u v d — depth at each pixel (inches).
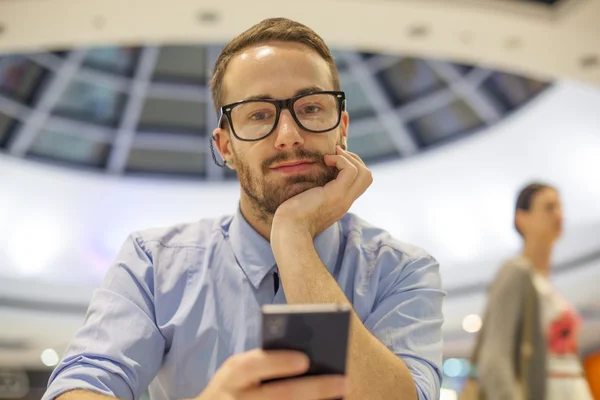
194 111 301.7
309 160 43.0
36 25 138.3
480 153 305.4
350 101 294.2
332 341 26.5
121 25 140.3
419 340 43.0
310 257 39.5
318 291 37.8
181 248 47.5
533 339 82.0
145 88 288.2
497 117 292.4
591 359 195.6
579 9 138.2
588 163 279.6
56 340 308.3
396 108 294.8
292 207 41.7
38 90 272.1
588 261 274.4
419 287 45.6
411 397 36.1
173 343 44.1
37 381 303.4
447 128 304.5
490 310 85.3
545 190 101.4
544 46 155.8
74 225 314.8
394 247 47.9
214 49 278.4
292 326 26.2
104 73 278.2
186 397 43.4
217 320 44.5
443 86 282.7
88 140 303.6
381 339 42.7
